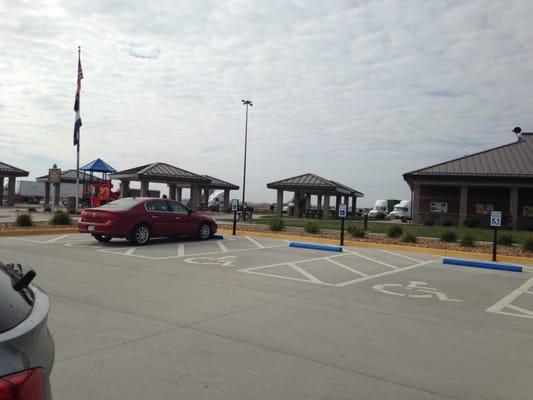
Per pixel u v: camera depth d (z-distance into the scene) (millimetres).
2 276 2611
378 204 60969
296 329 5746
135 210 13992
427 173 33625
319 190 42500
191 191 44719
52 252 11906
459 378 4367
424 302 7625
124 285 8039
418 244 16422
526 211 34062
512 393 4070
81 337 5141
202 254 12516
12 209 34594
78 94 26297
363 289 8531
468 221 32750
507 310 7277
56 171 26875
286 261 11789
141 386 3943
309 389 4000
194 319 6027
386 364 4664
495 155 35719
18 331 2076
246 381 4117
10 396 1818
